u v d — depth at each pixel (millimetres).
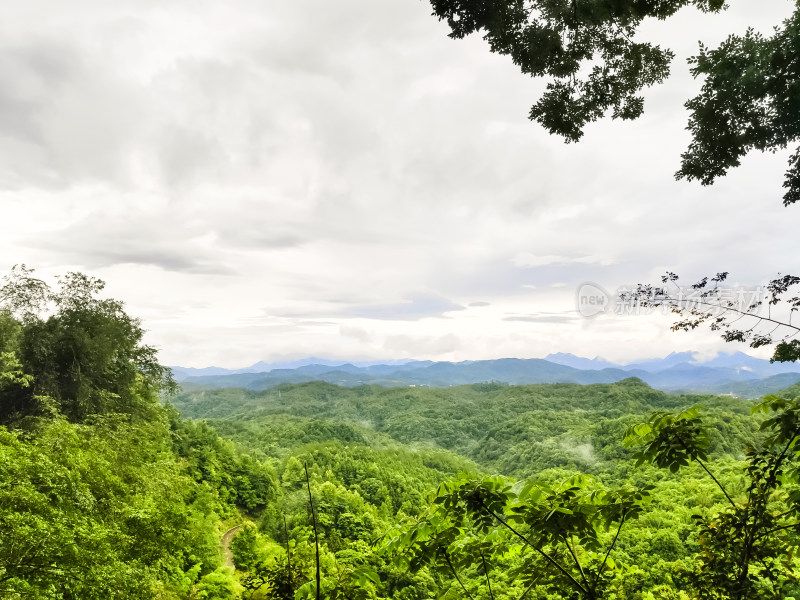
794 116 4160
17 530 9016
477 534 3121
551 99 5395
